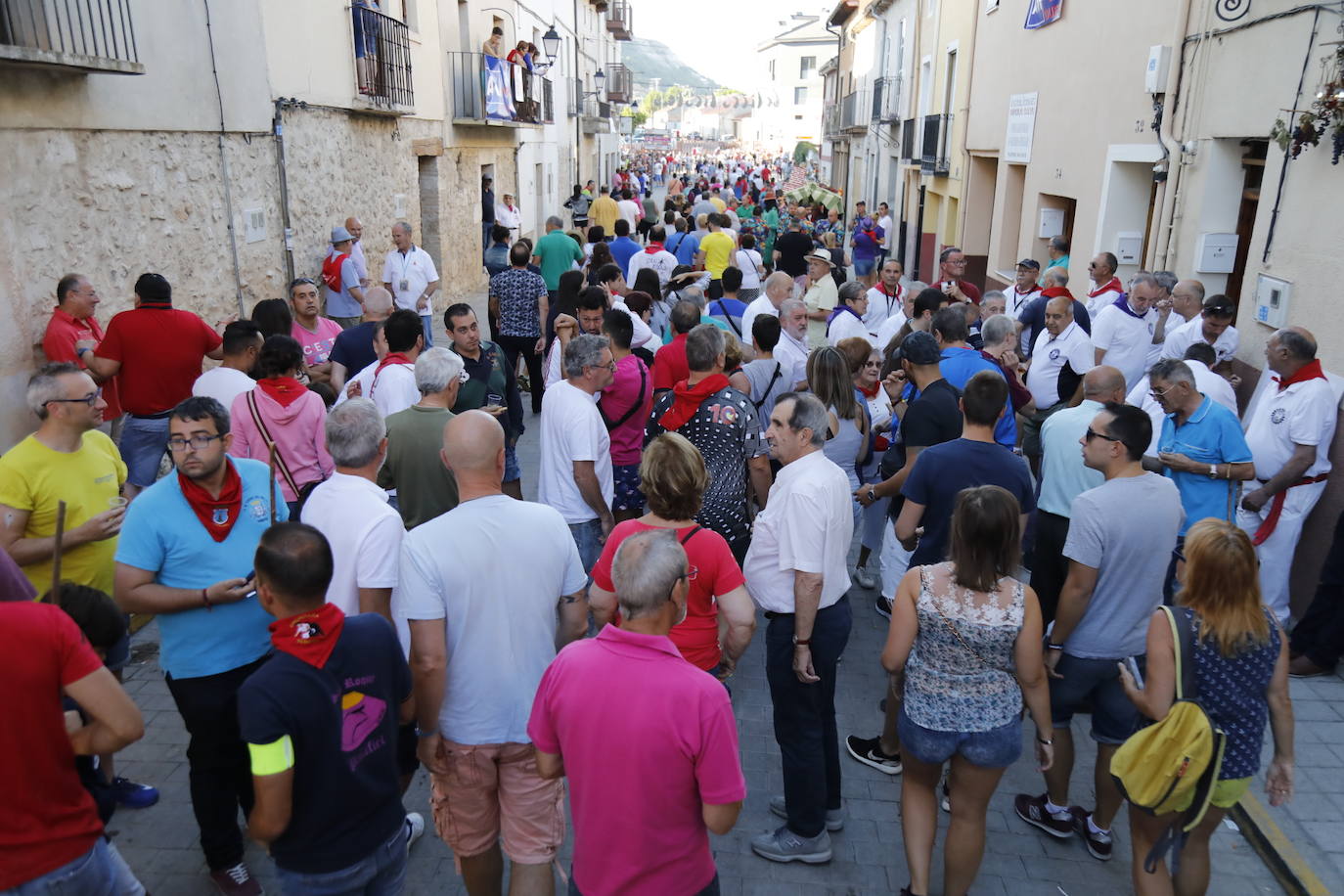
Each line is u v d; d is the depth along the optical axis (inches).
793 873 150.0
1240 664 120.4
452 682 122.6
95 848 103.5
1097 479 173.3
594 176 1520.7
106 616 122.3
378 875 110.3
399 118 529.0
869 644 223.1
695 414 179.9
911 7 896.9
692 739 92.8
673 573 95.0
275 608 99.7
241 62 335.3
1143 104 343.3
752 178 1907.0
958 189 671.8
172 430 126.1
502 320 376.2
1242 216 297.4
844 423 213.0
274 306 239.9
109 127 262.1
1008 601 125.3
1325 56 227.9
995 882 148.6
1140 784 123.6
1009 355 226.1
